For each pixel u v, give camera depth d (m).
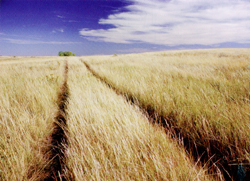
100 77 6.51
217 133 1.50
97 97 3.03
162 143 1.42
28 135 1.73
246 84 2.88
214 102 2.16
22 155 1.33
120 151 1.28
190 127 1.71
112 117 1.96
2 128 1.90
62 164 1.38
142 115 2.23
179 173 1.05
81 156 1.25
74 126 1.89
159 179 1.03
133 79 4.61
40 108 2.75
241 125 1.43
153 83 3.96
